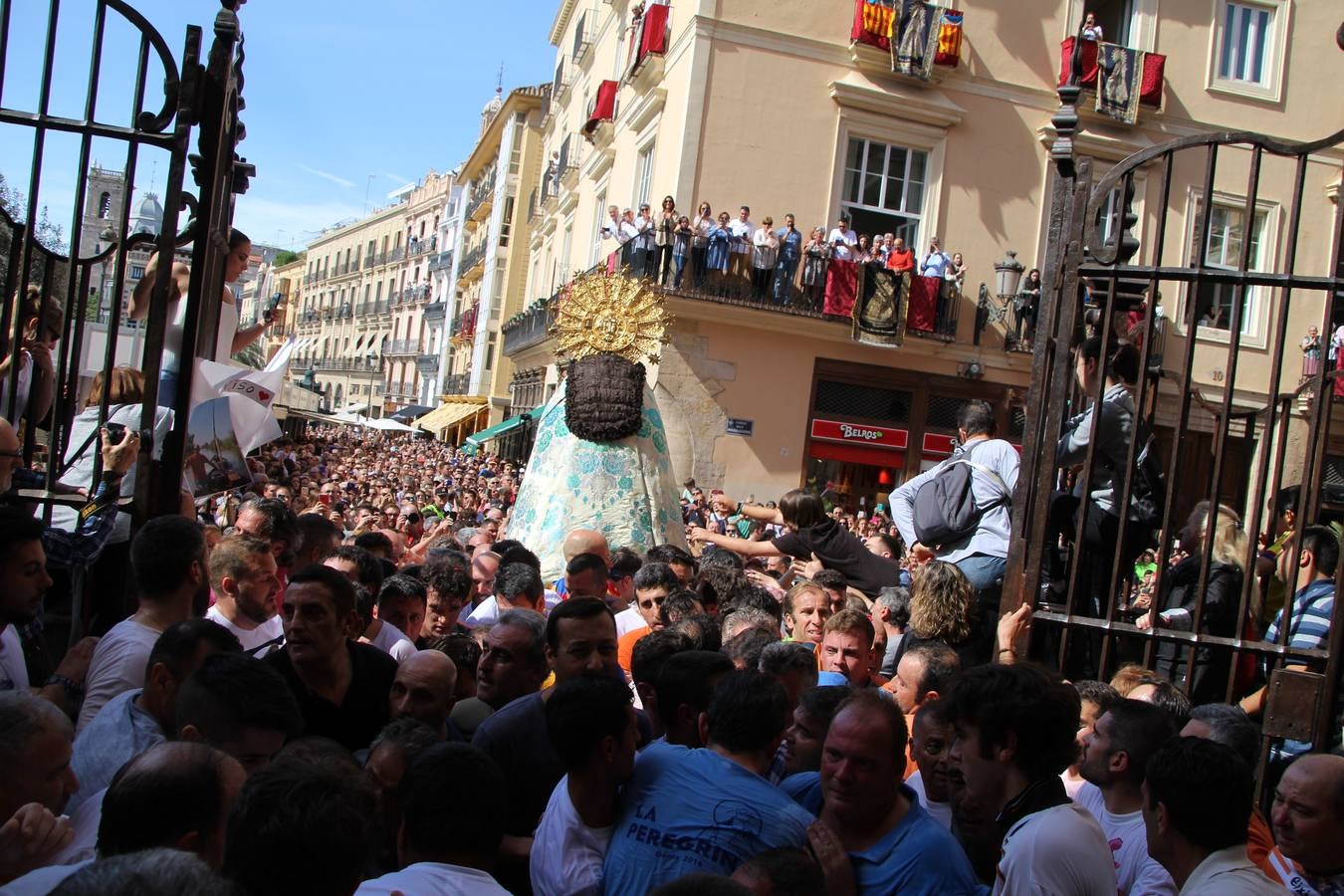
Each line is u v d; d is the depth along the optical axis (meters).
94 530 4.66
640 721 4.20
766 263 20.02
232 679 3.17
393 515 11.31
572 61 33.31
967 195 21.61
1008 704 3.23
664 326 9.42
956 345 21.44
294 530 5.71
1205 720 4.01
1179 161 21.53
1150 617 4.48
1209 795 3.00
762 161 20.58
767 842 3.04
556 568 8.66
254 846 2.30
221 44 4.79
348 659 4.34
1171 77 21.91
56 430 4.57
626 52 26.05
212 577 4.90
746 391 20.64
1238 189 21.50
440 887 2.79
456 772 2.92
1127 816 3.67
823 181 20.88
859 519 19.05
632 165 23.78
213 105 4.78
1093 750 3.75
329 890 2.30
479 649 5.04
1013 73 21.70
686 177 20.30
